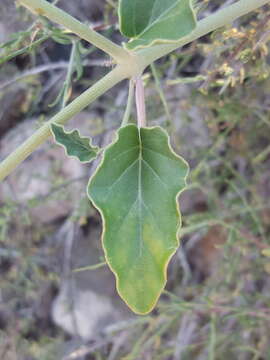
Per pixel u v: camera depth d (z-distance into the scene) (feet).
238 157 1.16
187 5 0.39
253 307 1.03
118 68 0.46
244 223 1.18
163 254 0.40
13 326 1.34
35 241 1.33
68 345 1.29
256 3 0.51
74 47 0.67
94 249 1.39
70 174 1.26
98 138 1.14
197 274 1.36
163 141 0.41
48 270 1.37
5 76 1.16
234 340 1.13
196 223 1.06
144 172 0.40
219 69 0.73
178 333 1.20
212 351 0.99
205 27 0.50
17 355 1.31
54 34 0.65
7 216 1.16
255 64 0.78
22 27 1.10
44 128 0.46
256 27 0.68
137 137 0.41
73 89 1.20
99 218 1.39
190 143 1.17
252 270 1.15
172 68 1.01
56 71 1.23
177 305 0.98
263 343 1.08
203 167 1.13
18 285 1.31
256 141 1.14
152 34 0.40
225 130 1.12
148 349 1.12
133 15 0.41
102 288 1.39
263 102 1.07
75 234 1.25
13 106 1.29
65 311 1.33
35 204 1.15
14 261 1.32
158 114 1.06
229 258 1.05
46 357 1.27
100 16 1.16
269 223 1.18
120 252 0.40
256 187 1.17
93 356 1.31
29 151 0.46
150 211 0.40
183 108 1.04
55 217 1.35
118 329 1.12
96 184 0.39
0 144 1.31
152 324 1.05
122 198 0.40
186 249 1.29
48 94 1.23
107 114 1.19
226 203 1.16
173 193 0.40
